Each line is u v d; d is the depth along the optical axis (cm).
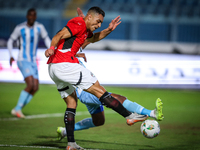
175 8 6181
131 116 1274
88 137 1684
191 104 3444
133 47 4944
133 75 4522
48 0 6494
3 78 4456
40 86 4784
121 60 4519
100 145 1477
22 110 2781
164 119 2427
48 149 1346
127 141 1591
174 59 4678
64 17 6444
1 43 4609
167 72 4562
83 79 1236
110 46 4928
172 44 4994
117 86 4812
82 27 1238
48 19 6397
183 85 4750
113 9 6312
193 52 4950
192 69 4588
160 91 4569
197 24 6238
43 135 1705
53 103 3284
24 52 2369
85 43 1487
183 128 2031
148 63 4541
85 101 1373
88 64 4472
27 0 6425
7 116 2425
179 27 6272
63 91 1298
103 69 4488
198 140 1647
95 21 1259
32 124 2081
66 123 1286
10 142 1483
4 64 4441
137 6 6256
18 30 2369
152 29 6347
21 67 2362
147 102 3409
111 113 2748
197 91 4691
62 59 1239
